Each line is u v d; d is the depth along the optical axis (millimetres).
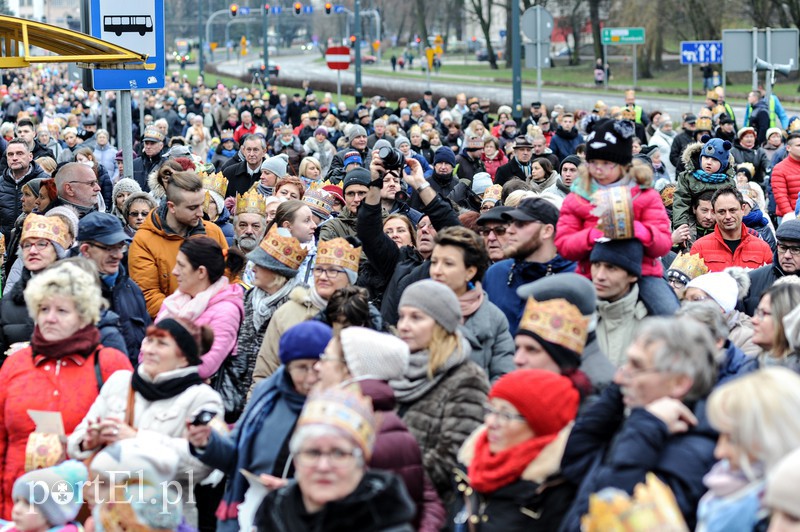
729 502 6461
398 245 13492
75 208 15852
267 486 8688
